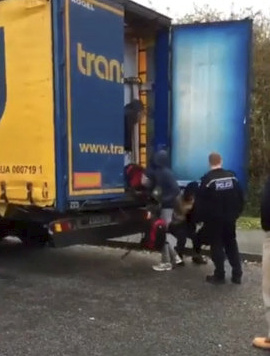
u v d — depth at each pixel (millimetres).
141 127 8719
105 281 7016
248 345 4711
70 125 6430
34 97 6430
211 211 6801
